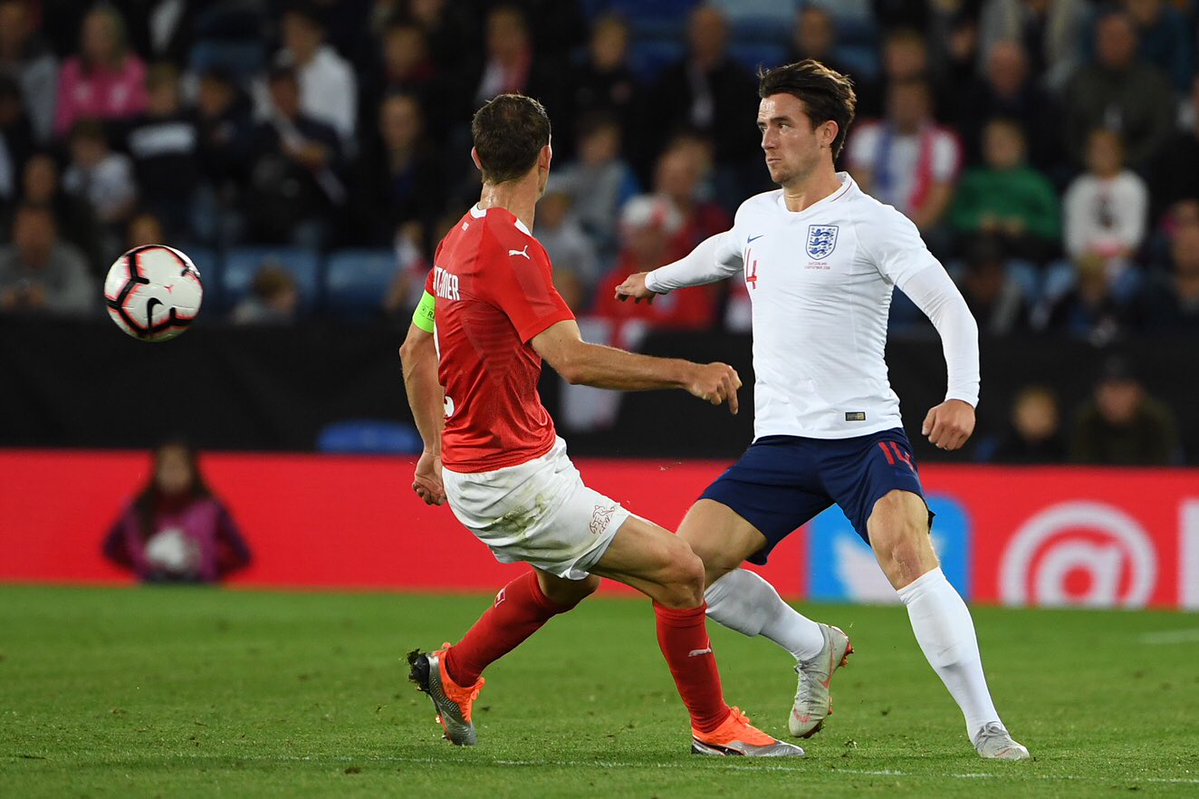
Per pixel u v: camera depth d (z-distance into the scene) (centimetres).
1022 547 4194
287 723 2256
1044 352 4234
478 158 1912
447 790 1672
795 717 2188
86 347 4353
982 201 5147
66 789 1661
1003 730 1966
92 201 5247
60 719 2258
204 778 1736
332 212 5428
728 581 2117
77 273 4925
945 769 1864
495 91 5606
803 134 2055
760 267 2098
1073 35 5797
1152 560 4144
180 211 5453
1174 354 4197
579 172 5338
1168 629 3703
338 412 4350
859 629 3644
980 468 4209
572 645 3316
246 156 5519
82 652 3062
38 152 5678
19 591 4162
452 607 3947
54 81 6059
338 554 4341
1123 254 5075
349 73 5775
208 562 4338
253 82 6034
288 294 4759
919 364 4203
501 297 1839
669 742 2120
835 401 2048
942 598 1955
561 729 2256
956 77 5819
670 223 4841
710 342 4228
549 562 1911
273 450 4353
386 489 4338
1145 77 5409
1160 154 5331
